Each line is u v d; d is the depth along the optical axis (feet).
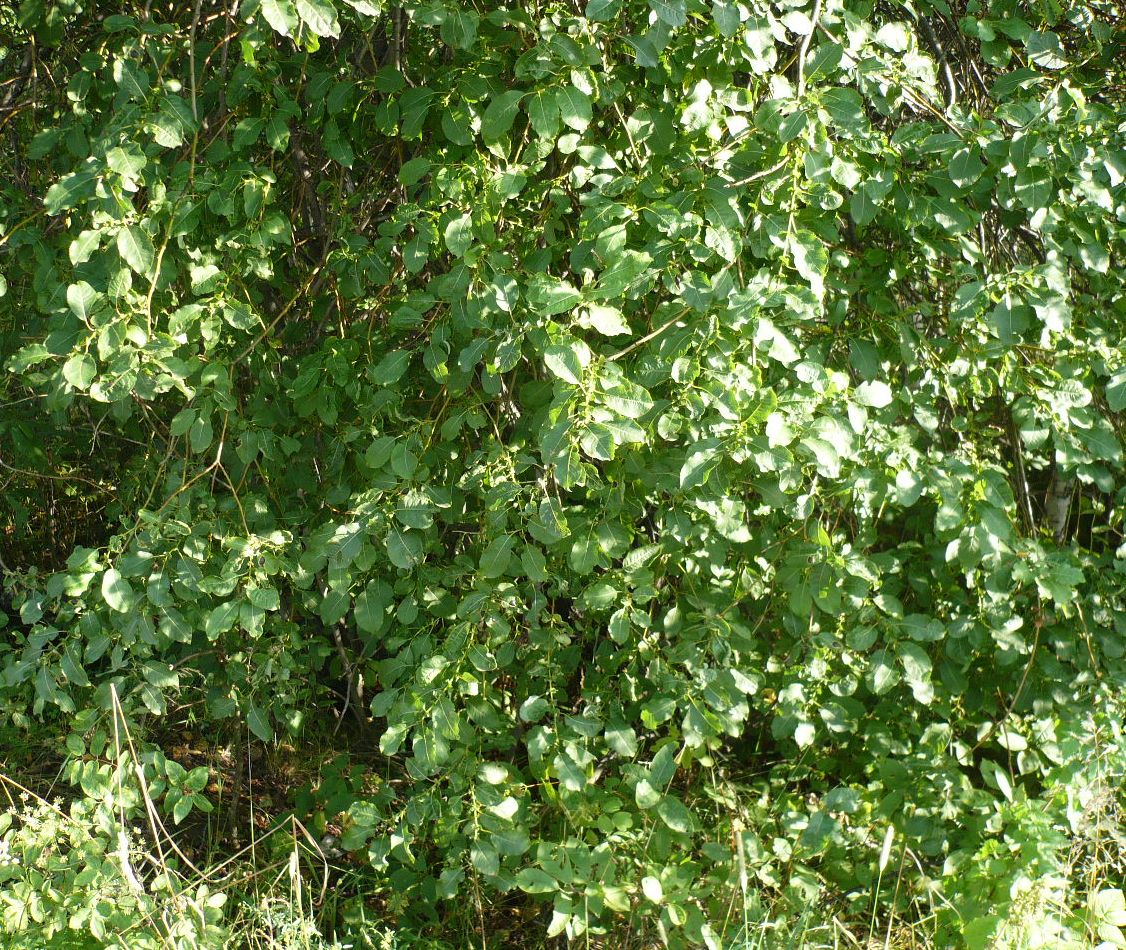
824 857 9.18
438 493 8.21
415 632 9.04
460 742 8.69
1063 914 7.95
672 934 8.36
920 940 8.63
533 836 9.21
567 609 10.66
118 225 7.50
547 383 8.39
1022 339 8.99
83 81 8.69
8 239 8.63
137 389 7.50
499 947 9.48
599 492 8.23
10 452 12.06
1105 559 9.70
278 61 8.66
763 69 7.75
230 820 10.81
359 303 9.18
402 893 9.13
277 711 10.09
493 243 8.10
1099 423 8.71
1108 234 8.84
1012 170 7.97
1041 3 8.96
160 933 7.65
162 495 9.85
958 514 8.07
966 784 9.02
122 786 8.42
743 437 7.13
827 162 7.48
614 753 9.95
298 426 9.95
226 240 8.38
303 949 8.09
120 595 7.91
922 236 8.85
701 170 8.04
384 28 9.53
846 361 9.66
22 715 9.64
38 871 7.90
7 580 9.04
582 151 7.64
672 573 9.36
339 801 9.88
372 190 9.74
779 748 10.65
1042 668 9.27
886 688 8.67
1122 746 8.60
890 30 8.32
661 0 7.14
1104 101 9.78
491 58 8.19
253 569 8.29
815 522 8.57
